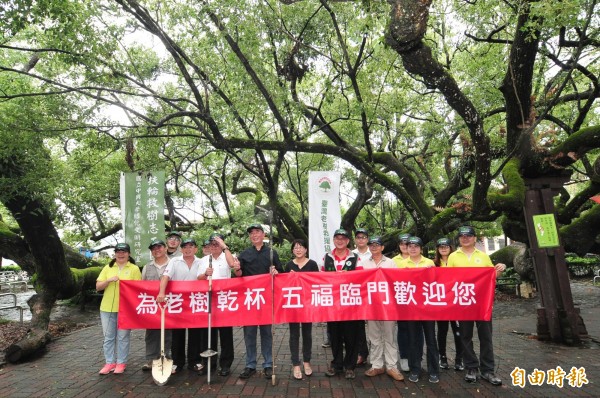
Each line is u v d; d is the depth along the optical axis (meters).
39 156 7.94
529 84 7.43
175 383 5.55
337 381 5.54
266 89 8.17
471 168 11.63
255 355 5.80
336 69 8.75
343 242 6.05
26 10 6.66
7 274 24.30
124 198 8.63
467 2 8.59
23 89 8.40
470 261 5.82
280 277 5.86
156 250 6.27
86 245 16.28
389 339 5.68
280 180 18.00
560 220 11.36
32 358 7.07
